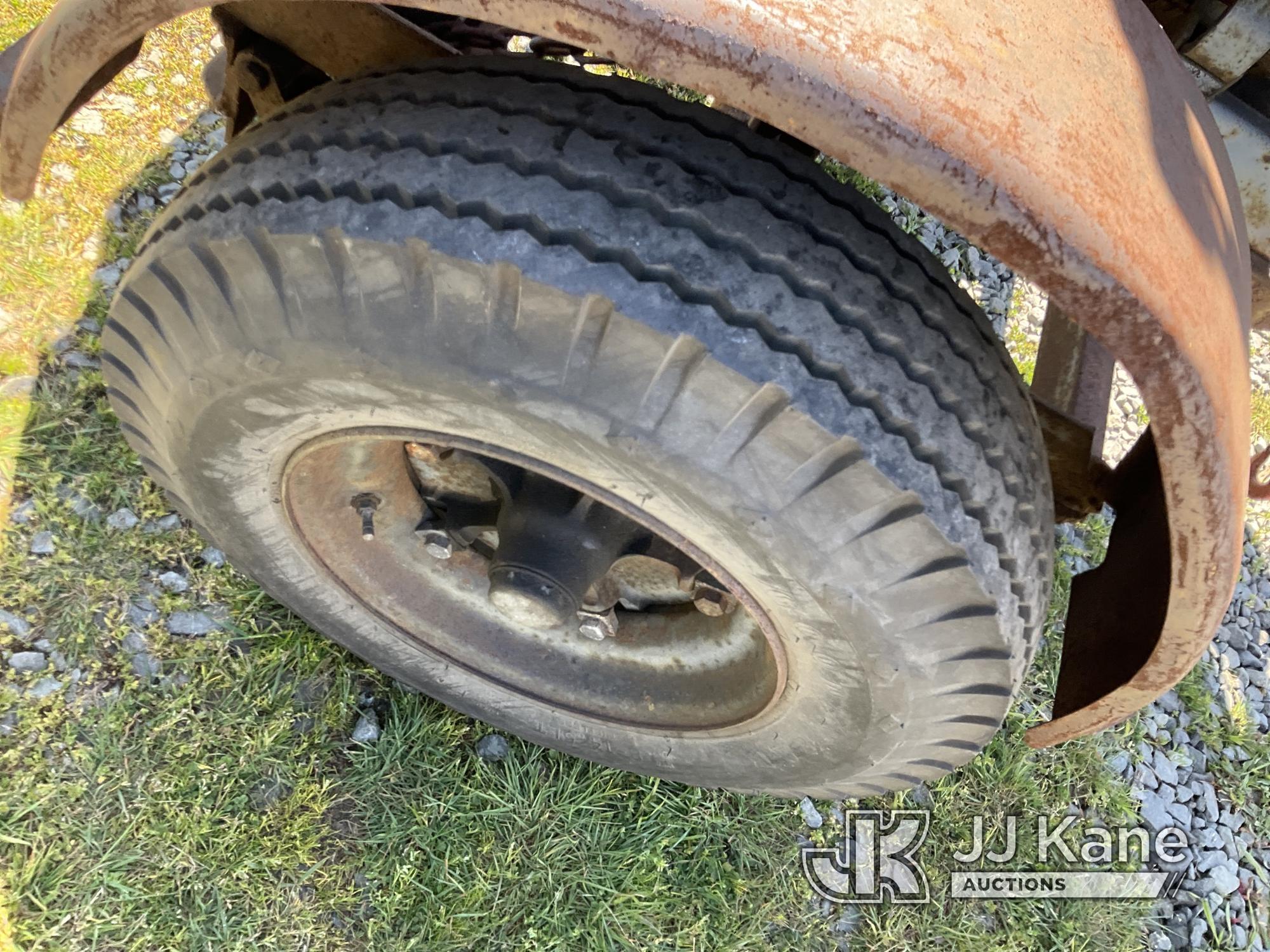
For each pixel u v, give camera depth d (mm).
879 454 1299
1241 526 1247
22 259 2637
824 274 1308
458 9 1000
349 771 2326
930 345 1371
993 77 1023
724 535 1457
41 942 1962
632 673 2146
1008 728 2918
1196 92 1351
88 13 1230
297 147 1406
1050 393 2242
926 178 991
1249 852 3027
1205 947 2781
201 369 1544
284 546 1971
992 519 1413
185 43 3158
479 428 1465
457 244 1233
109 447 2494
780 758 1987
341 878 2203
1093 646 1713
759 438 1302
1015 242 1015
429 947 2174
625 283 1225
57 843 2053
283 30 1802
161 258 1478
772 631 1634
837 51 962
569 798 2432
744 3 953
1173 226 1108
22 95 1375
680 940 2342
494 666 2219
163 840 2113
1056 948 2623
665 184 1290
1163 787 3041
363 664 2473
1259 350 4184
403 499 2039
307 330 1391
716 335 1231
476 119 1339
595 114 1347
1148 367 1079
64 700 2201
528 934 2240
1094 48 1156
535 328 1271
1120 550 1747
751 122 1750
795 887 2512
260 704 2312
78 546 2363
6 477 2383
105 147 2895
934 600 1458
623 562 2072
